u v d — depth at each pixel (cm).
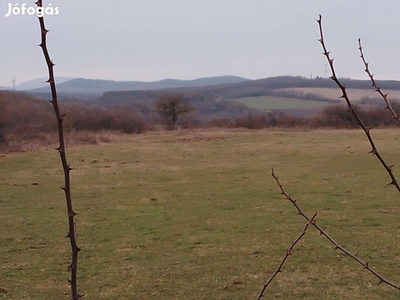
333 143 3534
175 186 1981
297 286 849
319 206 1518
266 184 1962
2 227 1339
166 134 4591
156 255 1062
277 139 3934
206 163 2675
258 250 1068
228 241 1153
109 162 2752
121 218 1436
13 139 3541
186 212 1498
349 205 1519
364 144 3409
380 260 972
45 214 1503
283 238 1158
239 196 1731
